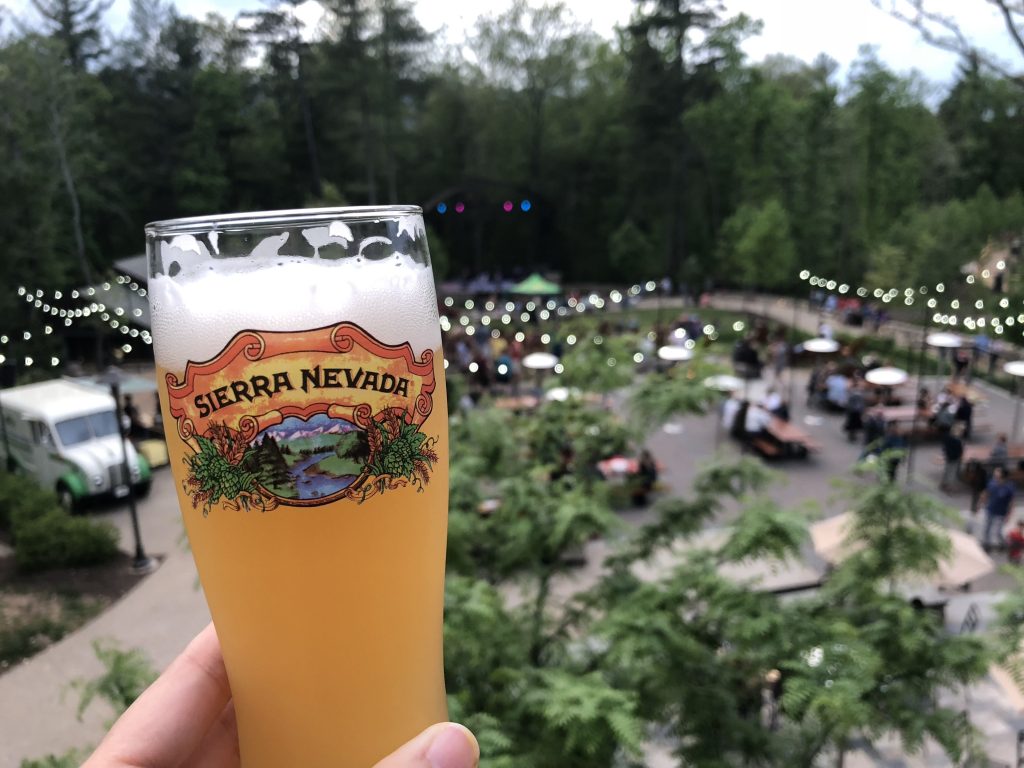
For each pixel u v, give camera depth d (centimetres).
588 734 351
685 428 1792
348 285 121
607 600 534
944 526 495
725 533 515
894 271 2841
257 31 4041
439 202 4275
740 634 438
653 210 4528
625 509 1155
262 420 119
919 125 3834
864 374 2139
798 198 3950
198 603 1048
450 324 2730
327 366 119
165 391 126
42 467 1407
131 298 2305
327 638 125
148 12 3988
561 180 4750
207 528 126
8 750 760
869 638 434
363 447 122
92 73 3756
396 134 4188
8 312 2417
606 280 4828
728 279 4491
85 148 3262
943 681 429
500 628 440
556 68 4581
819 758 546
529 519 527
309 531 121
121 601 1057
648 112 4228
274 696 131
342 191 4200
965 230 2780
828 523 838
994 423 1819
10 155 2714
